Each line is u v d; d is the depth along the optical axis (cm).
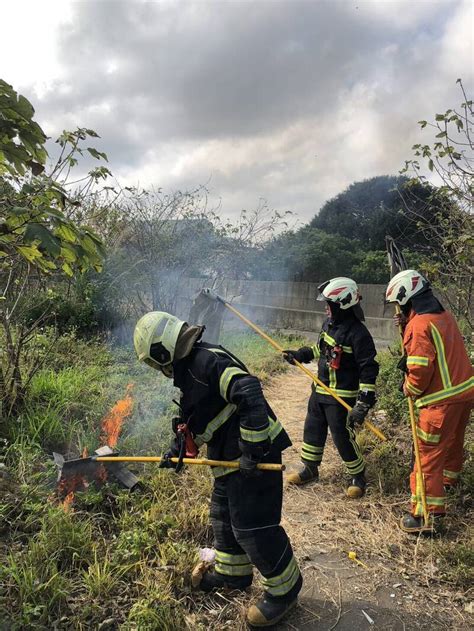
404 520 348
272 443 248
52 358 594
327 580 297
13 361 454
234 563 268
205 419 242
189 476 394
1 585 252
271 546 244
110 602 256
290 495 405
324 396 408
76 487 343
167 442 446
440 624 261
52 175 433
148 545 296
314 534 345
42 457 388
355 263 2222
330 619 265
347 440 400
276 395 732
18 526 303
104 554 291
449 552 311
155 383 612
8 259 429
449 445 332
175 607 256
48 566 265
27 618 230
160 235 936
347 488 411
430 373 330
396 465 428
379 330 1388
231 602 270
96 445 421
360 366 382
